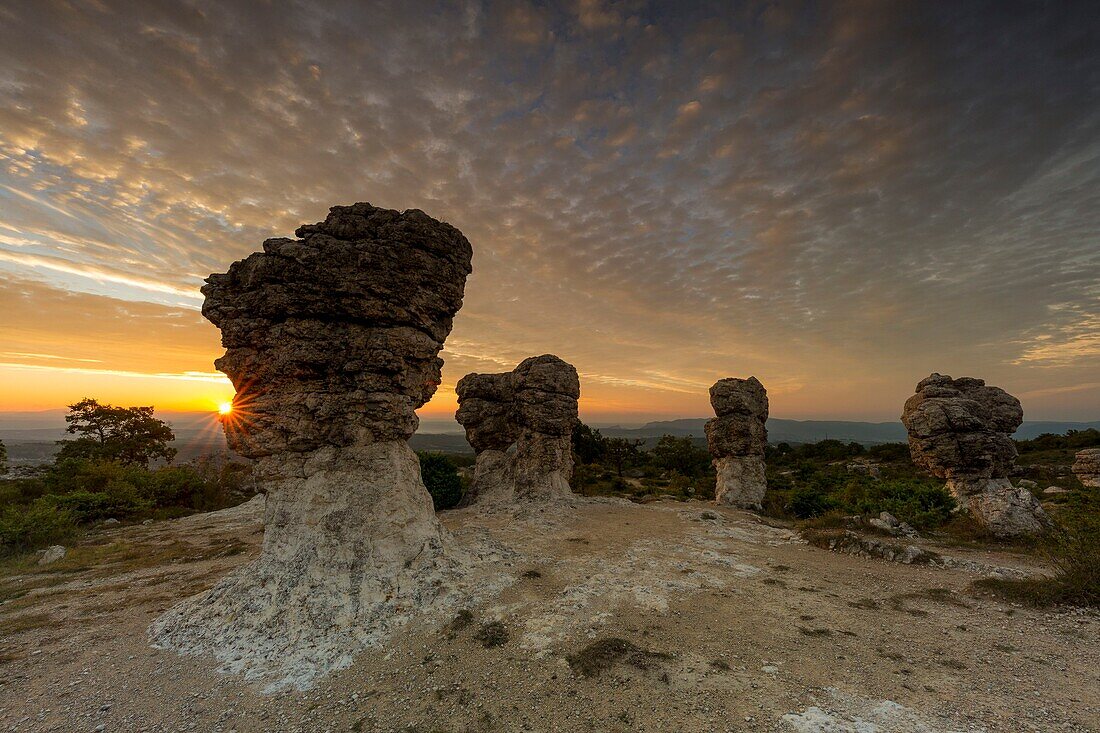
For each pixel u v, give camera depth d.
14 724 6.99
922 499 22.56
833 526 19.12
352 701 7.33
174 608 11.00
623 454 66.69
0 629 10.41
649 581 12.16
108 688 7.94
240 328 11.93
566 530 18.23
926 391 24.20
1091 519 12.02
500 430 30.20
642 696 7.05
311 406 11.74
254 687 7.87
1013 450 21.78
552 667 7.98
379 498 11.76
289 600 10.02
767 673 7.59
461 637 9.11
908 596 11.26
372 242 12.22
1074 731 5.95
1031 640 8.68
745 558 14.62
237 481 41.00
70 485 30.91
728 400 27.84
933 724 6.15
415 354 12.67
